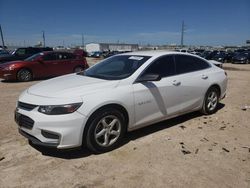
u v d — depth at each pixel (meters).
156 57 5.23
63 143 3.98
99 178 3.68
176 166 4.00
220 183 3.59
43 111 4.00
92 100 4.14
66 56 14.41
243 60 34.16
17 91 9.99
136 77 4.77
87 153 4.38
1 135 5.15
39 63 13.28
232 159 4.25
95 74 5.23
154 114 5.04
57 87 4.51
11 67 12.53
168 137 5.07
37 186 3.50
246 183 3.60
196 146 4.70
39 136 4.02
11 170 3.88
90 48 86.75
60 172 3.82
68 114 3.96
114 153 4.39
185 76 5.63
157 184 3.55
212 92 6.39
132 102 4.61
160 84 5.07
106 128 4.37
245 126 5.78
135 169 3.90
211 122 5.97
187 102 5.70
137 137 5.04
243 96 8.98
